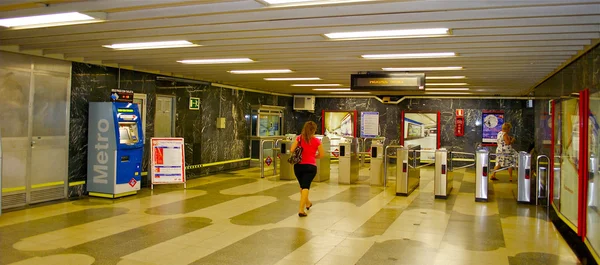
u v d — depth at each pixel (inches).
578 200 249.8
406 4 195.9
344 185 487.2
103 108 379.2
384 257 226.8
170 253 227.9
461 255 233.1
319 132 786.2
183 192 420.8
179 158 444.1
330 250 237.6
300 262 216.4
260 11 216.1
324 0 190.7
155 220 301.7
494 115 705.0
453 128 722.2
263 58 359.3
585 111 247.6
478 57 328.2
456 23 228.1
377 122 757.9
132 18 225.5
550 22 215.6
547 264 219.9
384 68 406.0
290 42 281.7
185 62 393.1
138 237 257.8
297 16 215.5
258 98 682.8
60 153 366.3
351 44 288.5
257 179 518.6
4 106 322.3
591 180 232.7
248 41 287.0
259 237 261.3
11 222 289.4
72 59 364.2
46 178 356.5
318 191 441.4
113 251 229.9
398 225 298.2
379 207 361.4
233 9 205.3
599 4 189.6
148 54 347.6
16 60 329.1
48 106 354.9
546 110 423.2
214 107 572.7
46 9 219.1
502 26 222.8
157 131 485.1
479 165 398.6
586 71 267.6
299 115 796.0
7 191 327.6
